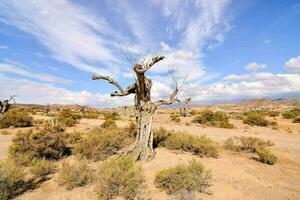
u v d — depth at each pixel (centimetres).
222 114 3450
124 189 640
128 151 1067
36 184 750
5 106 3306
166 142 1361
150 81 1112
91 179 759
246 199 641
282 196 667
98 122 3488
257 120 3222
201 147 1170
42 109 9569
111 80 1088
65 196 654
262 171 923
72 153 1187
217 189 708
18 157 974
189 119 4066
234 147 1410
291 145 1548
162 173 728
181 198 602
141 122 1088
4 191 621
